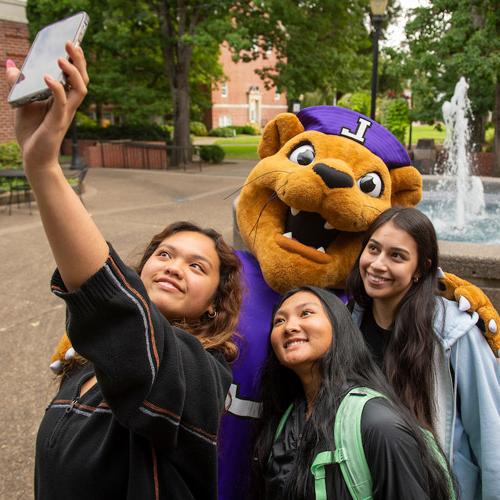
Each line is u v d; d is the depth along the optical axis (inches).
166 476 55.5
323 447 64.8
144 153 856.9
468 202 313.9
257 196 109.2
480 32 546.0
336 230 103.7
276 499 70.9
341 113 113.8
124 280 50.2
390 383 81.9
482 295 91.7
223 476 90.4
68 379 74.4
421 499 60.6
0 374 184.2
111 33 781.3
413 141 1285.7
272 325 78.6
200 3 778.2
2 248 348.5
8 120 649.0
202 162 939.3
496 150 637.3
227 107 2129.7
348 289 95.6
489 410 82.5
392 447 61.8
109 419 57.0
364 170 104.9
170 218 442.9
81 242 48.1
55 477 57.2
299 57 780.6
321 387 69.9
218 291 74.3
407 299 86.5
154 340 50.9
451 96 619.2
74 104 44.9
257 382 89.1
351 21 813.9
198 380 57.0
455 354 85.6
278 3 717.3
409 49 626.5
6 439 149.3
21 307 247.3
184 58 848.3
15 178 518.6
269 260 99.9
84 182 677.9
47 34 48.2
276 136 117.7
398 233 86.0
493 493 80.7
